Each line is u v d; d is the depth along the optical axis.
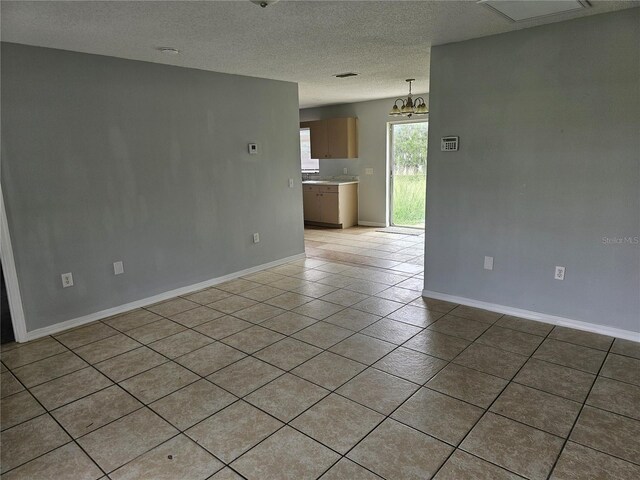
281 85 4.96
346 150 7.52
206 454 1.97
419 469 1.84
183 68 3.98
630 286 2.96
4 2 2.24
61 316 3.38
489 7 2.60
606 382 2.47
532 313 3.42
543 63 3.05
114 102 3.51
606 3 2.59
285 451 1.97
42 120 3.13
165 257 4.03
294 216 5.37
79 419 2.25
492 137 3.37
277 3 2.41
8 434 2.14
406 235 6.94
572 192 3.08
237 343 3.10
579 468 1.83
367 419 2.19
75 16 2.49
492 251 3.54
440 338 3.11
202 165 4.24
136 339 3.20
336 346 3.02
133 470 1.88
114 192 3.59
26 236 3.12
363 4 2.48
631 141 2.81
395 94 6.41
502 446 1.97
